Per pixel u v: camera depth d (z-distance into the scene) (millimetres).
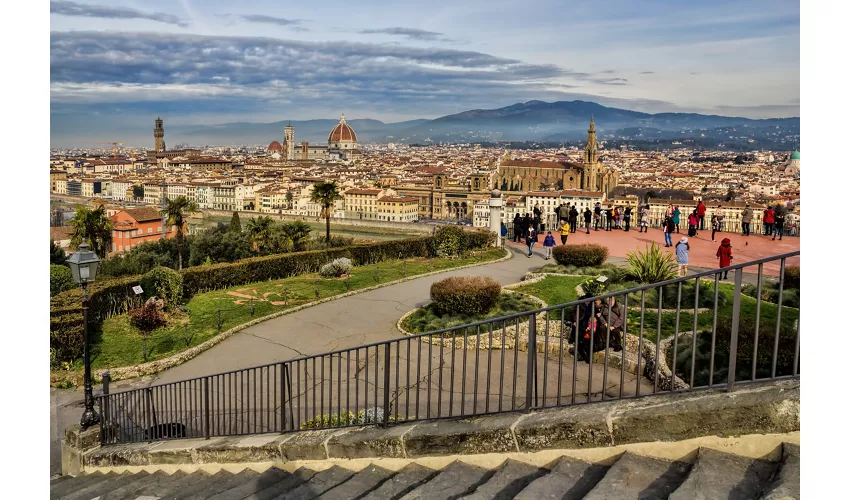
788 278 19297
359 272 30016
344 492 7254
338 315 22000
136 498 8805
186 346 19141
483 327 17609
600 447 6477
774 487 4992
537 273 25312
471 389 12742
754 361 6297
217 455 10156
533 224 34750
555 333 16453
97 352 18984
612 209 37906
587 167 181250
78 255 13125
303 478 8391
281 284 27688
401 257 34656
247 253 56406
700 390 6465
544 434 6789
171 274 23047
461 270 29047
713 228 32375
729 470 5543
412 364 15258
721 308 16922
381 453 7980
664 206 106688
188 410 14156
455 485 6742
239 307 23234
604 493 5578
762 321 14156
